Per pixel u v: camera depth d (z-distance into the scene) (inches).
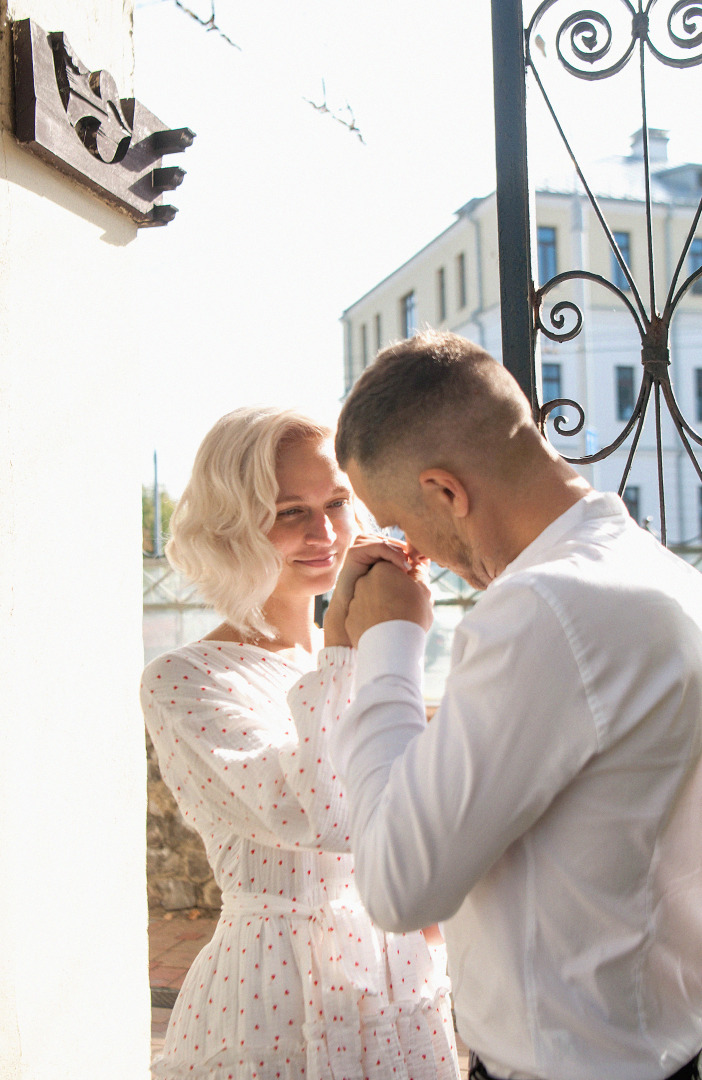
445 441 40.7
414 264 1267.2
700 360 1152.8
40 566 60.1
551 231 1055.0
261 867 52.7
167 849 166.4
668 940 37.9
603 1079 36.0
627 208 1050.7
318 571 58.1
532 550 40.2
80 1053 62.6
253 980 50.1
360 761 39.9
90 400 66.0
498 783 35.2
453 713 36.6
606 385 1120.2
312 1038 48.4
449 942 41.4
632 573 37.9
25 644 58.3
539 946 37.1
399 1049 49.9
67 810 62.2
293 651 59.6
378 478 42.7
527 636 35.6
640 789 36.2
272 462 54.9
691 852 38.5
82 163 62.1
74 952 62.4
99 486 67.0
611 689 35.4
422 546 43.6
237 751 51.2
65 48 59.1
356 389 43.8
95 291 66.7
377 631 42.8
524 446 41.4
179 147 71.5
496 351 1107.3
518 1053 37.4
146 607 492.4
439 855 35.6
